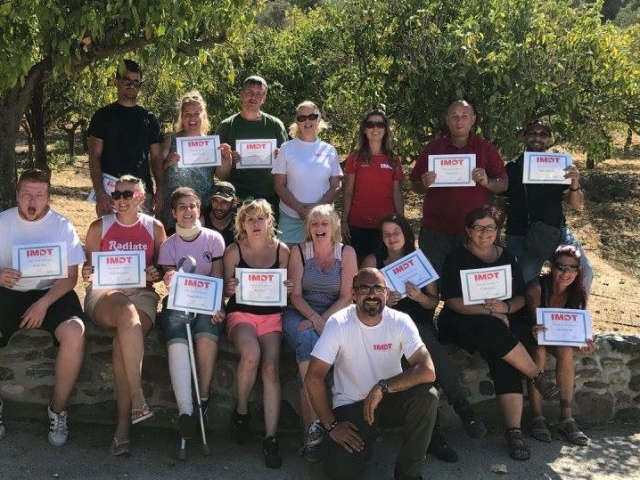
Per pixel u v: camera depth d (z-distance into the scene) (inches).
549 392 183.6
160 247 193.9
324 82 553.3
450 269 195.8
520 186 228.8
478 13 442.0
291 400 195.5
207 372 182.5
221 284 181.3
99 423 193.6
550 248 220.4
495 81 411.5
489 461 182.5
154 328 192.9
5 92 248.2
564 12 451.5
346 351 166.2
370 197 224.4
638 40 654.5
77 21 210.8
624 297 360.2
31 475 163.8
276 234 231.0
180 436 188.7
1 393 189.2
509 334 185.2
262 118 239.1
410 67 434.3
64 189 666.8
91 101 557.9
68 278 183.3
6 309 182.4
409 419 163.2
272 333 186.9
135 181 189.5
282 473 173.2
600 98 445.7
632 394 209.3
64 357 176.6
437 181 217.5
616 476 177.6
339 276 192.5
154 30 226.8
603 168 790.5
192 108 229.6
